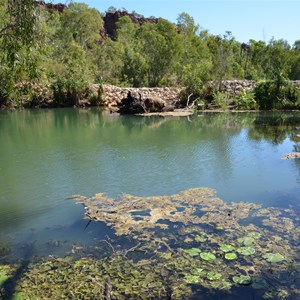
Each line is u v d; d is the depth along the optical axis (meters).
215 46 20.03
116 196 5.30
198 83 18.69
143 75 27.30
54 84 19.72
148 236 3.93
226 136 10.09
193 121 13.44
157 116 15.13
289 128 11.37
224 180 6.02
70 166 7.05
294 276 3.13
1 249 3.79
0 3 5.26
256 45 33.72
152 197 5.17
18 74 4.73
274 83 17.19
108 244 3.79
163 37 26.80
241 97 17.30
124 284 3.07
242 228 4.06
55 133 11.09
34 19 4.16
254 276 3.14
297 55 31.05
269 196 5.20
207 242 3.76
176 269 3.28
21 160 7.59
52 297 2.89
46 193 5.53
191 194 5.25
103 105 19.97
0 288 3.02
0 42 4.39
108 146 8.91
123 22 55.00
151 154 7.96
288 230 4.00
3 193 5.58
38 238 4.02
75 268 3.33
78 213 4.70
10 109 18.19
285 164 6.97
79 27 40.41
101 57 29.52
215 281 3.09
